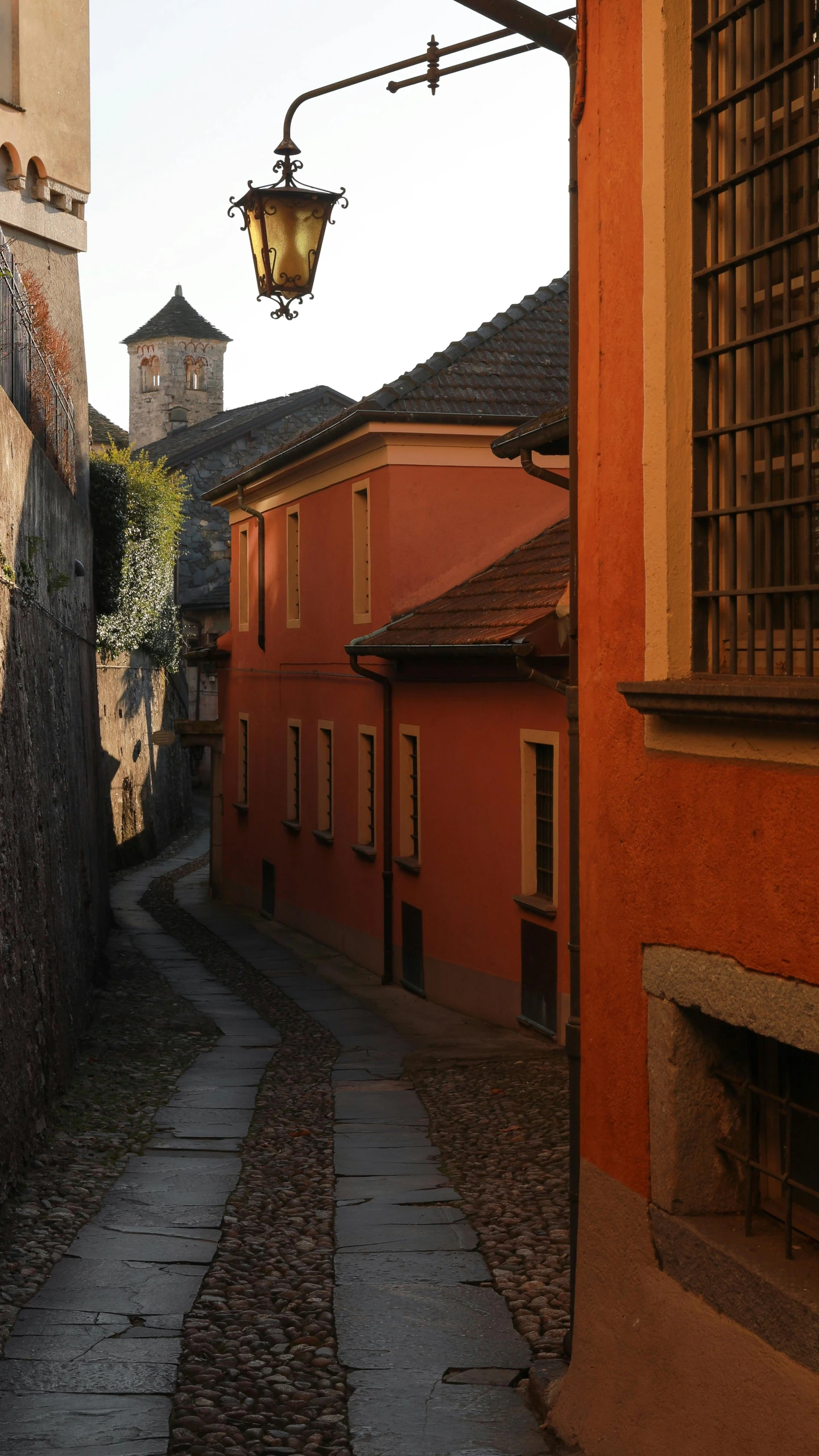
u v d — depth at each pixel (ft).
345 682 65.21
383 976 58.65
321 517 68.90
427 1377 18.33
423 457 57.36
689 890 13.64
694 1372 13.48
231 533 91.91
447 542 57.82
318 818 70.69
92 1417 16.81
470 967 49.93
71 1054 39.52
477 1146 31.12
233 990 57.82
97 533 71.05
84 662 58.70
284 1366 18.66
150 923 80.79
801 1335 11.76
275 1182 28.55
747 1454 12.46
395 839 58.23
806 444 11.85
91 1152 30.48
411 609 57.52
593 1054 16.08
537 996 44.45
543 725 43.52
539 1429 16.66
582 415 16.33
